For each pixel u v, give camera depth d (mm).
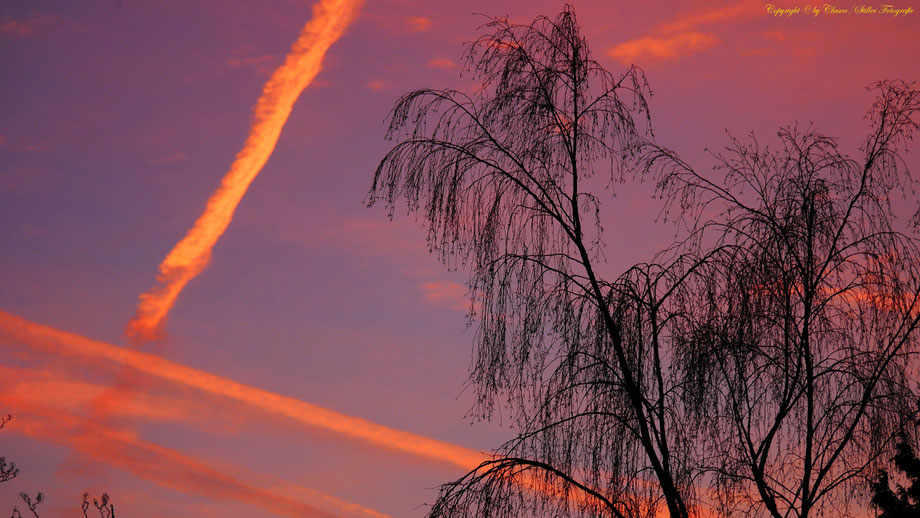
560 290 10469
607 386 10172
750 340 10375
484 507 10086
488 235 10820
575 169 10898
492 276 10586
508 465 10180
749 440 10367
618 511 9789
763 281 10445
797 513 10211
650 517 9836
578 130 11055
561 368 10266
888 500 10570
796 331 10523
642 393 10133
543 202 10867
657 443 10086
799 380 10461
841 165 10883
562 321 10352
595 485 9953
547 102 11055
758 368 10453
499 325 10500
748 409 10406
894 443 10336
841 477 10422
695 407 10141
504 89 11188
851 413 10422
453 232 10922
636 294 10391
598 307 10406
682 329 10289
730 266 10422
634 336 10258
